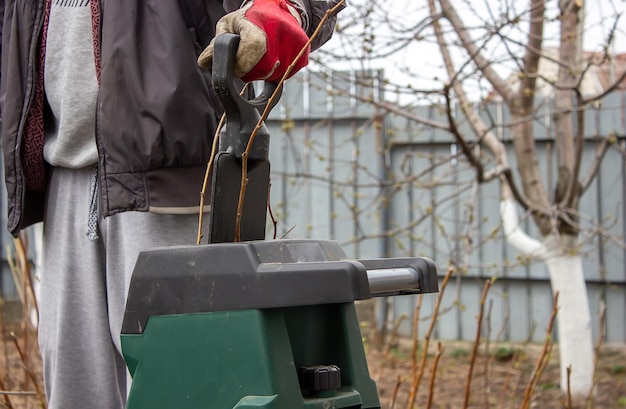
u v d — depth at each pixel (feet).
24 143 7.74
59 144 7.50
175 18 7.07
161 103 6.88
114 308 7.42
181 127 6.93
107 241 7.43
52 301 7.73
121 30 7.03
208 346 5.30
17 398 14.05
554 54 23.08
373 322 24.62
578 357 20.61
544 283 25.45
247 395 5.15
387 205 24.20
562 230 20.62
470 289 26.07
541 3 15.16
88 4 7.47
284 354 5.17
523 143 20.53
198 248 5.39
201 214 6.47
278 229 26.50
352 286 4.91
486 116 25.35
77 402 7.52
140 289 5.62
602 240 24.29
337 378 5.31
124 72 6.99
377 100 20.90
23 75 7.79
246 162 5.92
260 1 6.15
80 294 7.60
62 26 7.57
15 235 7.86
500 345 25.29
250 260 5.18
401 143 25.82
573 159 20.99
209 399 5.28
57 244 7.76
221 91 5.84
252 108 6.00
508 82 20.42
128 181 6.99
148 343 5.55
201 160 7.02
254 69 6.02
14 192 7.80
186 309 5.40
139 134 6.94
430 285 5.80
